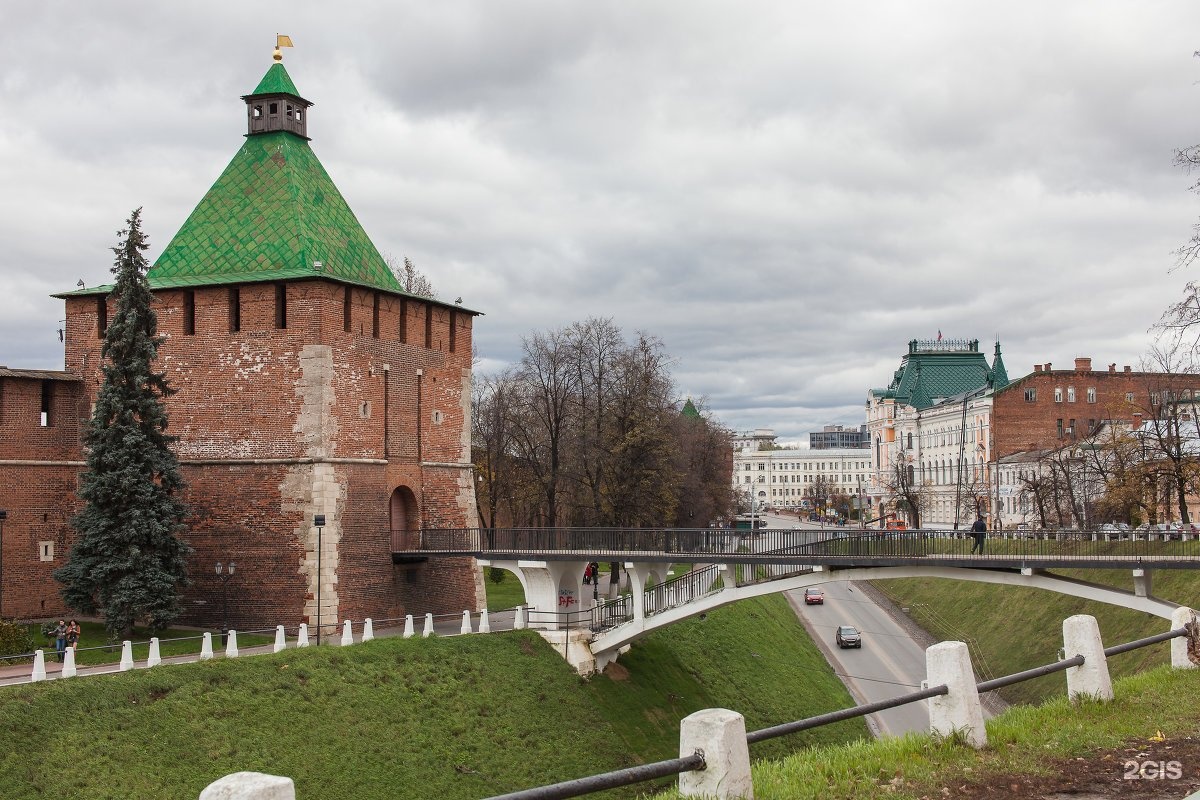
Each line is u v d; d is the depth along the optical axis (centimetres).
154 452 4100
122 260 4112
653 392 6756
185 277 4703
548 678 4228
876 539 4028
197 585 4512
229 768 2991
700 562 4256
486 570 7450
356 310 4634
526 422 7625
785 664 5825
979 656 6006
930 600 7650
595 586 5616
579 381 6819
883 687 5878
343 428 4525
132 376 4084
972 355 14238
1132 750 1334
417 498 4972
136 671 3189
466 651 4106
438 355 5194
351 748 3297
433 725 3597
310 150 5138
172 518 4097
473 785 3394
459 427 5322
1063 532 4012
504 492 8088
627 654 4812
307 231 4722
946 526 12212
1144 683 1788
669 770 965
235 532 4478
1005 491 10144
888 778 1251
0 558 4216
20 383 4412
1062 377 10425
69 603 4066
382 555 4684
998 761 1298
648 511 6644
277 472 4447
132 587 3962
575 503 7288
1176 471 5694
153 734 2988
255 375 4516
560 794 869
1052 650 5412
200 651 3891
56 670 3403
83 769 2772
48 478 4475
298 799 2997
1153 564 3569
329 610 4334
